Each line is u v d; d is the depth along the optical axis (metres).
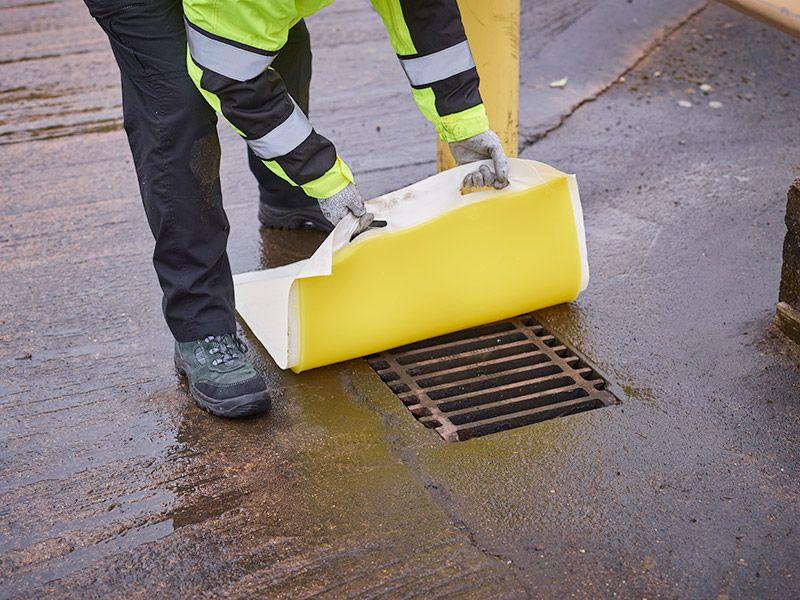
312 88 4.68
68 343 2.94
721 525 2.19
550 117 4.37
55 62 4.95
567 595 2.02
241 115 2.21
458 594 2.02
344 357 2.73
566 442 2.46
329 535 2.19
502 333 2.95
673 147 4.09
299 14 2.30
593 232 3.47
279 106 2.24
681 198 3.68
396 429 2.52
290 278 3.07
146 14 2.24
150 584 2.09
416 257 2.68
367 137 4.21
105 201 3.75
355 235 2.60
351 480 2.36
